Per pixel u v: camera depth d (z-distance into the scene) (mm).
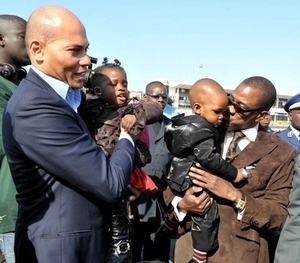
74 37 1551
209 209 2176
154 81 5223
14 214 2342
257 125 2350
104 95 2025
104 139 1831
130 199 2113
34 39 1555
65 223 1590
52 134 1488
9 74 2480
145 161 2098
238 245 2188
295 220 2102
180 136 2133
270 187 2250
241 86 2189
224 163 2094
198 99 2131
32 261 1632
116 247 1926
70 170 1516
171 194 2395
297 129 5000
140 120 1847
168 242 3934
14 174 1632
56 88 1592
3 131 1604
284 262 2115
